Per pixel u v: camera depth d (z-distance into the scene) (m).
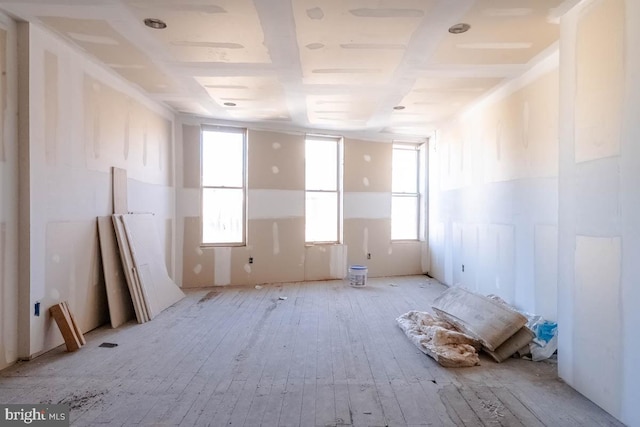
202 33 3.12
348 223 6.77
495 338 3.20
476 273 5.16
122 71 4.04
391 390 2.65
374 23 2.92
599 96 2.42
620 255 2.24
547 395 2.59
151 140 5.10
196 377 2.82
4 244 2.91
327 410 2.38
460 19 2.85
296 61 3.70
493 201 4.67
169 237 5.67
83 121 3.70
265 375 2.87
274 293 5.60
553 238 3.52
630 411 2.17
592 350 2.48
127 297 4.31
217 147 6.11
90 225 3.84
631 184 2.17
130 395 2.55
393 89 4.53
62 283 3.44
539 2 2.59
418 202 7.32
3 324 2.92
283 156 6.38
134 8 2.74
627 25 2.20
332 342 3.57
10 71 2.94
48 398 2.50
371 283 6.39
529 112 3.90
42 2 2.67
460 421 2.27
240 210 6.21
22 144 3.01
